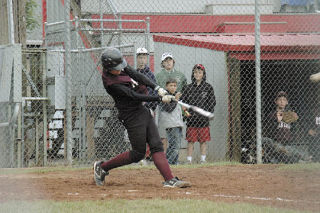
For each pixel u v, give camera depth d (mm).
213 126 37688
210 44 37781
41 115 36281
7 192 21516
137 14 50312
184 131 38219
